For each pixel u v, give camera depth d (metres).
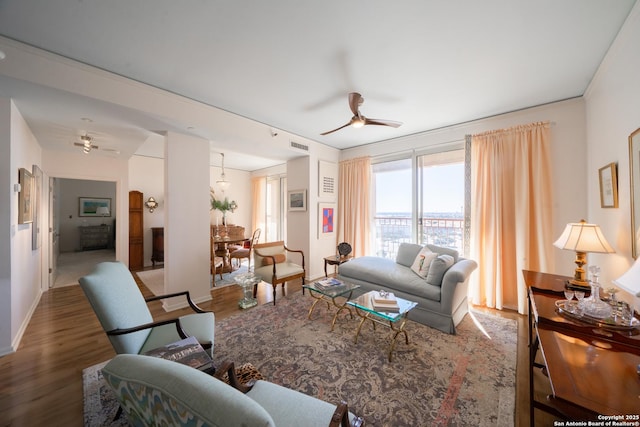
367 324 2.73
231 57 2.11
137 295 1.87
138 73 2.35
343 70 2.31
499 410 1.57
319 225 4.70
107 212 7.86
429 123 3.65
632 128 1.75
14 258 2.29
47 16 1.62
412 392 1.72
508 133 3.16
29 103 2.28
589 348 1.15
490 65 2.23
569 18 1.68
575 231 1.98
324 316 2.96
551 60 2.16
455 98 2.86
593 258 2.46
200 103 2.96
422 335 2.51
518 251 3.03
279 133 3.94
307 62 2.18
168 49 2.00
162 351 1.45
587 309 1.42
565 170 2.88
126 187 4.68
